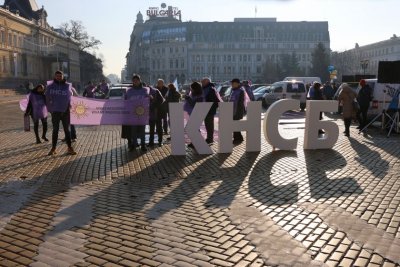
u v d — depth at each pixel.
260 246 4.87
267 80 112.06
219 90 33.03
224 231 5.34
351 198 6.77
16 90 65.25
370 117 17.19
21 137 14.41
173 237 5.15
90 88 23.66
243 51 129.88
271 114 11.02
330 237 5.13
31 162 9.84
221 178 8.19
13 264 4.45
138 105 11.47
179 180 8.05
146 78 140.00
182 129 10.67
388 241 5.00
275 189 7.34
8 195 7.04
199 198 6.80
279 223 5.62
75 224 5.62
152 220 5.76
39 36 87.62
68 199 6.79
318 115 11.36
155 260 4.53
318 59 96.31
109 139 13.85
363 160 9.92
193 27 131.62
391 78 14.52
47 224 5.63
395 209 6.20
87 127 17.64
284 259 4.53
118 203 6.55
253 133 11.04
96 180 8.10
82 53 116.44
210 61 130.62
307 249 4.79
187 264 4.43
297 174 8.46
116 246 4.90
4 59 71.31
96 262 4.49
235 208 6.26
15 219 5.83
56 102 10.65
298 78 38.62
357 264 4.41
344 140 13.35
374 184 7.66
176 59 133.25
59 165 9.49
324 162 9.67
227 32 130.62
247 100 13.21
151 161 9.95
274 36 129.62
